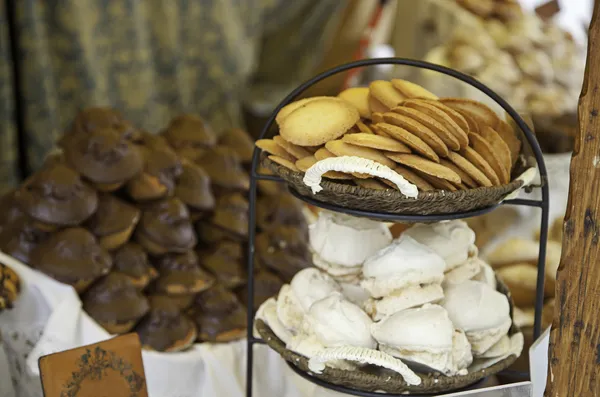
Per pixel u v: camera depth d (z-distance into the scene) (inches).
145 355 57.6
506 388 42.2
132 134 63.6
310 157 44.5
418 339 43.5
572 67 97.7
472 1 96.5
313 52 142.0
